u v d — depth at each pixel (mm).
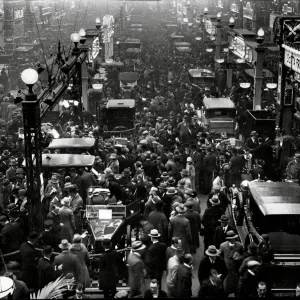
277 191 14406
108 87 35156
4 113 29062
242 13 46188
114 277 11961
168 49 49156
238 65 36062
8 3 41531
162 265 12750
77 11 49781
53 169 17922
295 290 12289
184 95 33688
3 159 20016
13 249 13766
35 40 42938
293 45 25125
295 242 12961
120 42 48781
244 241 14461
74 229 14367
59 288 10727
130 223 14844
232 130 27156
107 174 16406
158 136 23438
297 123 26688
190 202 15125
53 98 17203
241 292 11422
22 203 15461
